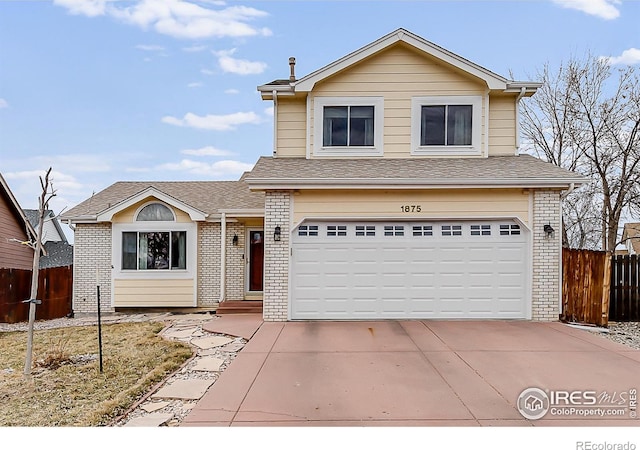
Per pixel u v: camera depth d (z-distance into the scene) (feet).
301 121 41.11
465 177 33.68
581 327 32.78
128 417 17.07
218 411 17.10
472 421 16.10
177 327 36.06
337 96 40.06
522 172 34.73
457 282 35.29
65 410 18.40
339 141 40.11
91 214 46.68
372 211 35.14
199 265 46.60
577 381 20.35
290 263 35.40
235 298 46.60
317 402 17.93
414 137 39.73
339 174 34.94
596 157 63.41
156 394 19.49
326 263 35.53
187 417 16.62
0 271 45.24
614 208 62.08
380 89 39.93
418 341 28.22
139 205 46.09
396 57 39.99
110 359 26.21
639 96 59.77
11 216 59.98
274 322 35.12
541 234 34.68
